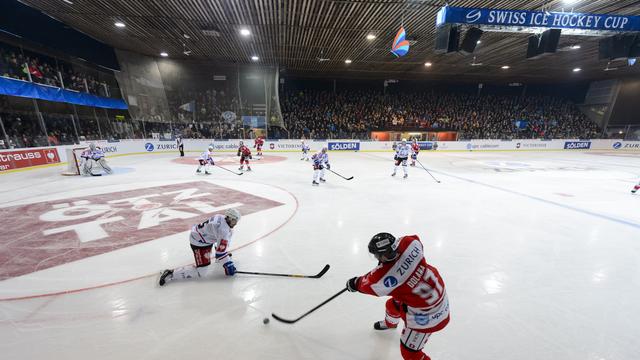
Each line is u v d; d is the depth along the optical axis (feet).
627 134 81.82
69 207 20.06
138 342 7.83
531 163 50.03
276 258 13.14
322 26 41.37
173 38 48.47
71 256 12.80
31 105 42.24
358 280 6.99
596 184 31.22
